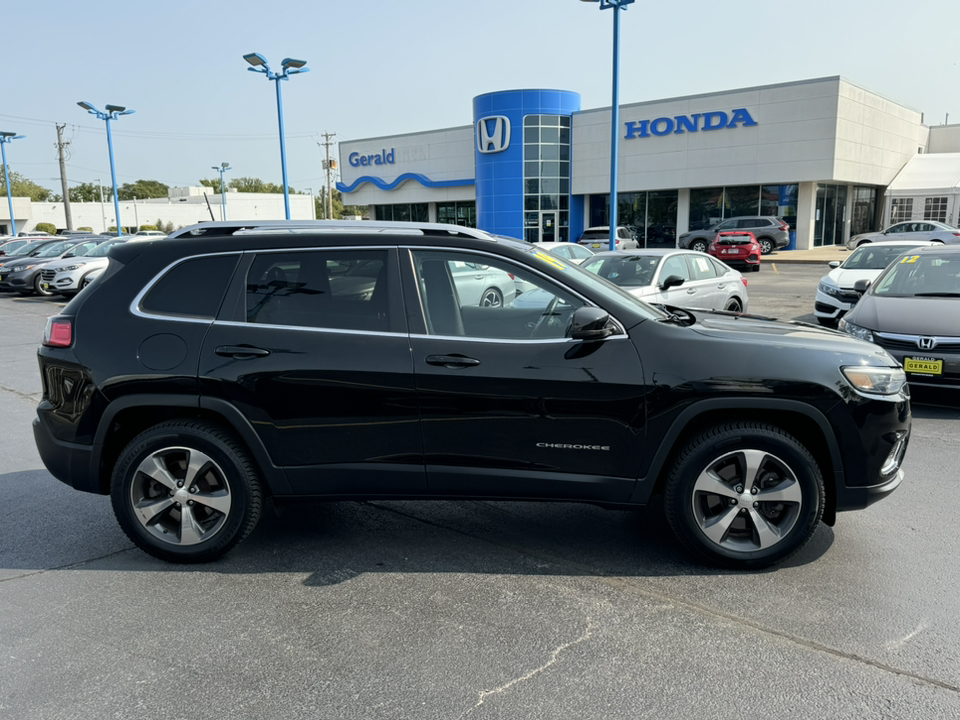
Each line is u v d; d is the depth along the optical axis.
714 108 32.69
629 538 4.12
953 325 6.68
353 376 3.59
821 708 2.58
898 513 4.42
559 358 3.53
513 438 3.58
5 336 13.07
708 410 3.53
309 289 3.72
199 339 3.68
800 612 3.25
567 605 3.36
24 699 2.70
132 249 3.91
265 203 91.25
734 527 3.71
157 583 3.63
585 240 30.47
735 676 2.78
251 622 3.24
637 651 2.96
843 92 30.08
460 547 4.02
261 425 3.65
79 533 4.29
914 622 3.16
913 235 26.11
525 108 36.59
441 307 3.66
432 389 3.56
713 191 34.25
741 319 4.25
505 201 37.84
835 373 3.49
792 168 31.23
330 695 2.70
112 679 2.82
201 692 2.73
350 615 3.29
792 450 3.50
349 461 3.68
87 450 3.78
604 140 36.22
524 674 2.81
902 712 2.55
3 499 4.88
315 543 4.10
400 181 46.09
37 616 3.31
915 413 6.88
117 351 3.71
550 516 4.48
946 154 39.09
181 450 3.73
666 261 9.98
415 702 2.65
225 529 3.76
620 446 3.54
